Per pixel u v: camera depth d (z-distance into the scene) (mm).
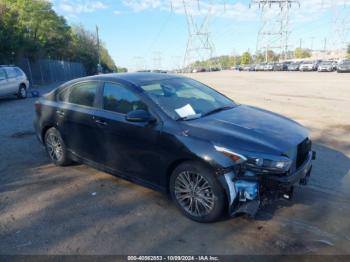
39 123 5613
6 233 3434
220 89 19781
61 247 3164
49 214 3816
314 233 3270
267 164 3223
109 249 3115
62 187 4566
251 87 21156
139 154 3998
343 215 3607
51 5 40969
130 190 4422
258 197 3293
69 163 5379
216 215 3418
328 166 5098
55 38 43469
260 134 3520
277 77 35250
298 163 3611
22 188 4566
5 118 10250
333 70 47781
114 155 4348
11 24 25438
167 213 3777
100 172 5109
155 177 3918
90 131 4609
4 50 24359
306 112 10242
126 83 4301
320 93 16125
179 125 3670
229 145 3289
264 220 3531
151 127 3814
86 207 3965
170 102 4059
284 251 2998
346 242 3115
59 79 40312
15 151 6348
